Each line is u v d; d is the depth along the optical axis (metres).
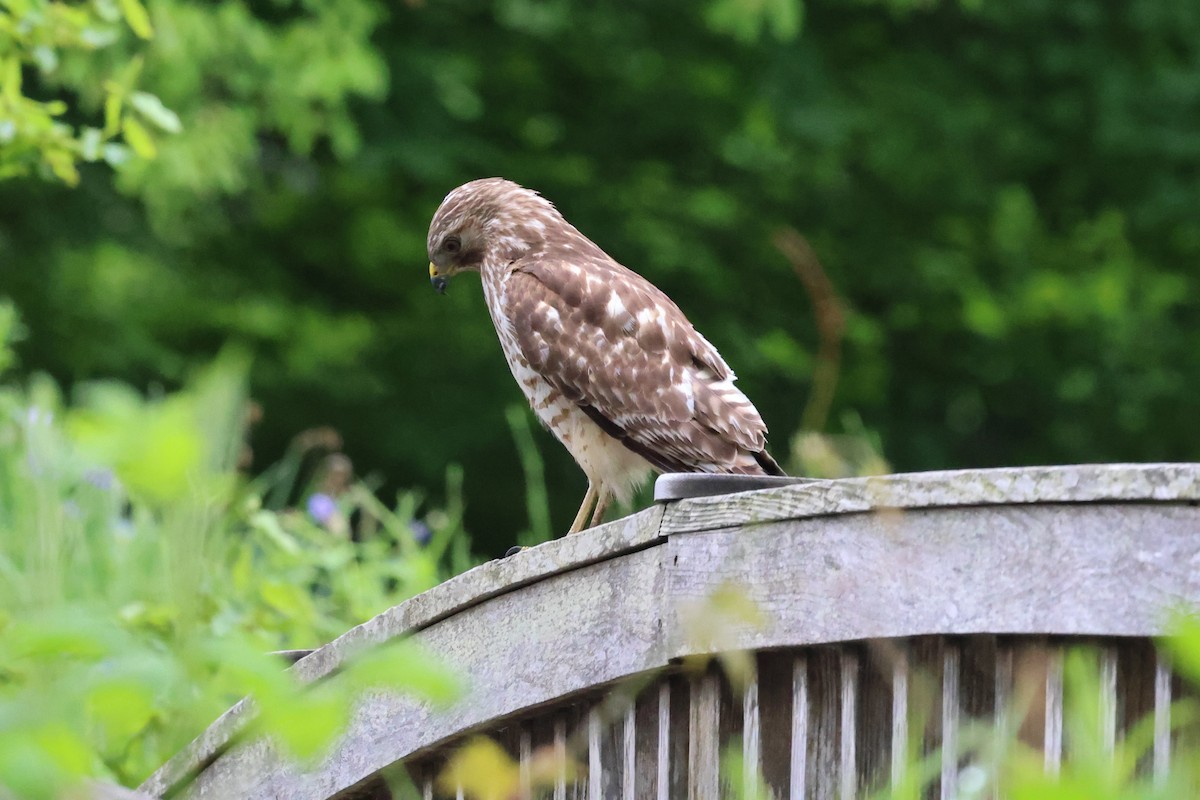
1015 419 23.39
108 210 20.98
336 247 22.02
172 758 6.52
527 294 9.24
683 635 5.27
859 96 22.53
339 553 9.69
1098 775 2.79
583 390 9.07
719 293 21.92
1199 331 22.83
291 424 20.95
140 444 2.44
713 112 22.22
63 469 2.87
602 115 22.44
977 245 22.80
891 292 22.48
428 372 21.47
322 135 21.77
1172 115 22.42
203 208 21.31
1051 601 4.57
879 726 4.98
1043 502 4.60
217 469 3.99
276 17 19.05
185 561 7.23
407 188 22.22
